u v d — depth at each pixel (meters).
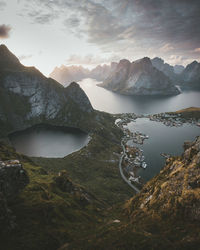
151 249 39.78
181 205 58.19
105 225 58.12
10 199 52.47
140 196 88.12
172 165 87.56
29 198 63.09
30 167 123.00
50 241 43.50
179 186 65.81
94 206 88.00
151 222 58.44
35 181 89.31
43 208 57.69
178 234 47.31
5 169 50.47
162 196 69.25
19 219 49.12
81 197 88.31
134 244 41.38
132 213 76.38
